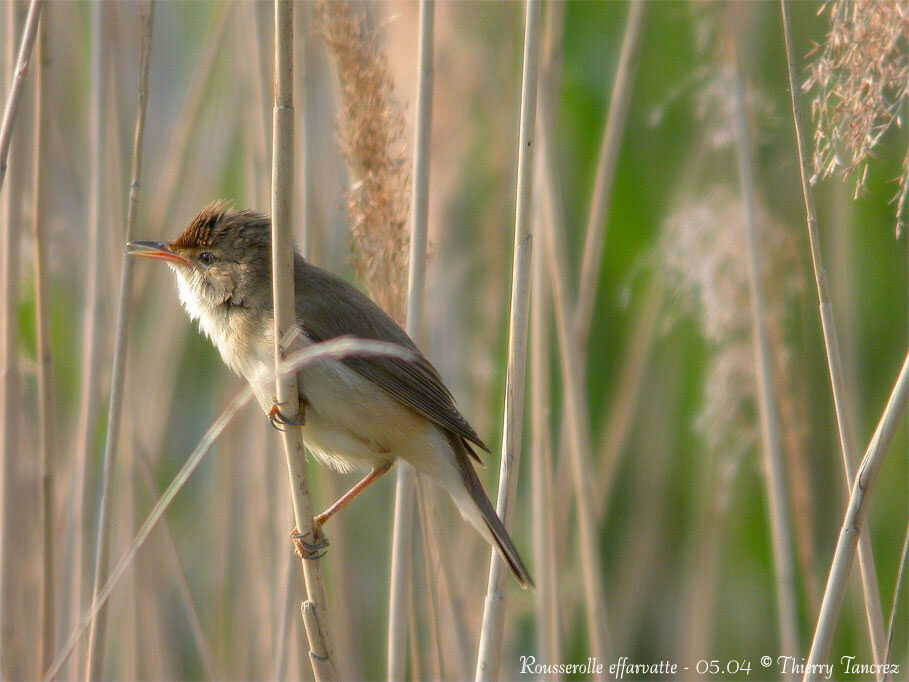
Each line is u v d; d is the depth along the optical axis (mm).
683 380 11930
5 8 9234
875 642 6969
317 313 7305
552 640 9156
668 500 11836
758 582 11508
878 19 6246
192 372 12133
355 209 7703
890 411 5879
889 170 10789
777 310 10203
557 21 9672
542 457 9328
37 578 10227
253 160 9992
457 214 11633
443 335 11438
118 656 10469
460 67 11266
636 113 12008
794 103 6832
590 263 10109
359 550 11367
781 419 10180
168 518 11539
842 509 11266
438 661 8250
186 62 12602
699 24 10773
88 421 9008
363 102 7637
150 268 10992
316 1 7738
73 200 11422
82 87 11758
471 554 10734
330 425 7359
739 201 10328
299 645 9625
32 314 10961
